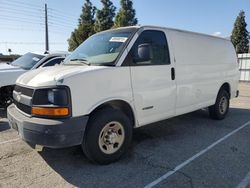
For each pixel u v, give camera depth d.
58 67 4.22
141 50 4.17
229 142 4.97
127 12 25.22
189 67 5.28
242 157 4.25
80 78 3.58
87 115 3.64
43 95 3.51
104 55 4.26
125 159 4.12
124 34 4.45
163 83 4.68
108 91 3.84
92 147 3.71
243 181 3.47
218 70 6.31
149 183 3.39
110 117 3.83
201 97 5.78
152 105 4.53
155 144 4.83
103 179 3.49
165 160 4.10
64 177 3.54
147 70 4.38
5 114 7.04
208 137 5.28
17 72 7.24
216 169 3.80
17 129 3.79
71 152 4.37
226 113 6.92
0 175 3.59
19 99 3.92
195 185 3.35
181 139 5.14
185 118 6.85
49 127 3.35
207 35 6.08
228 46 6.85
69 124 3.43
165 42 4.83
